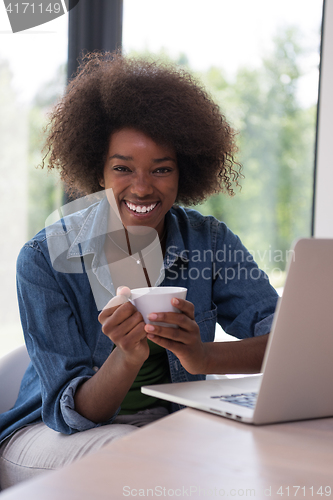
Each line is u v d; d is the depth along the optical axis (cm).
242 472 43
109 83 111
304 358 58
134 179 109
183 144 113
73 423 91
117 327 80
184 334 80
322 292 57
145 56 133
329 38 227
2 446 102
